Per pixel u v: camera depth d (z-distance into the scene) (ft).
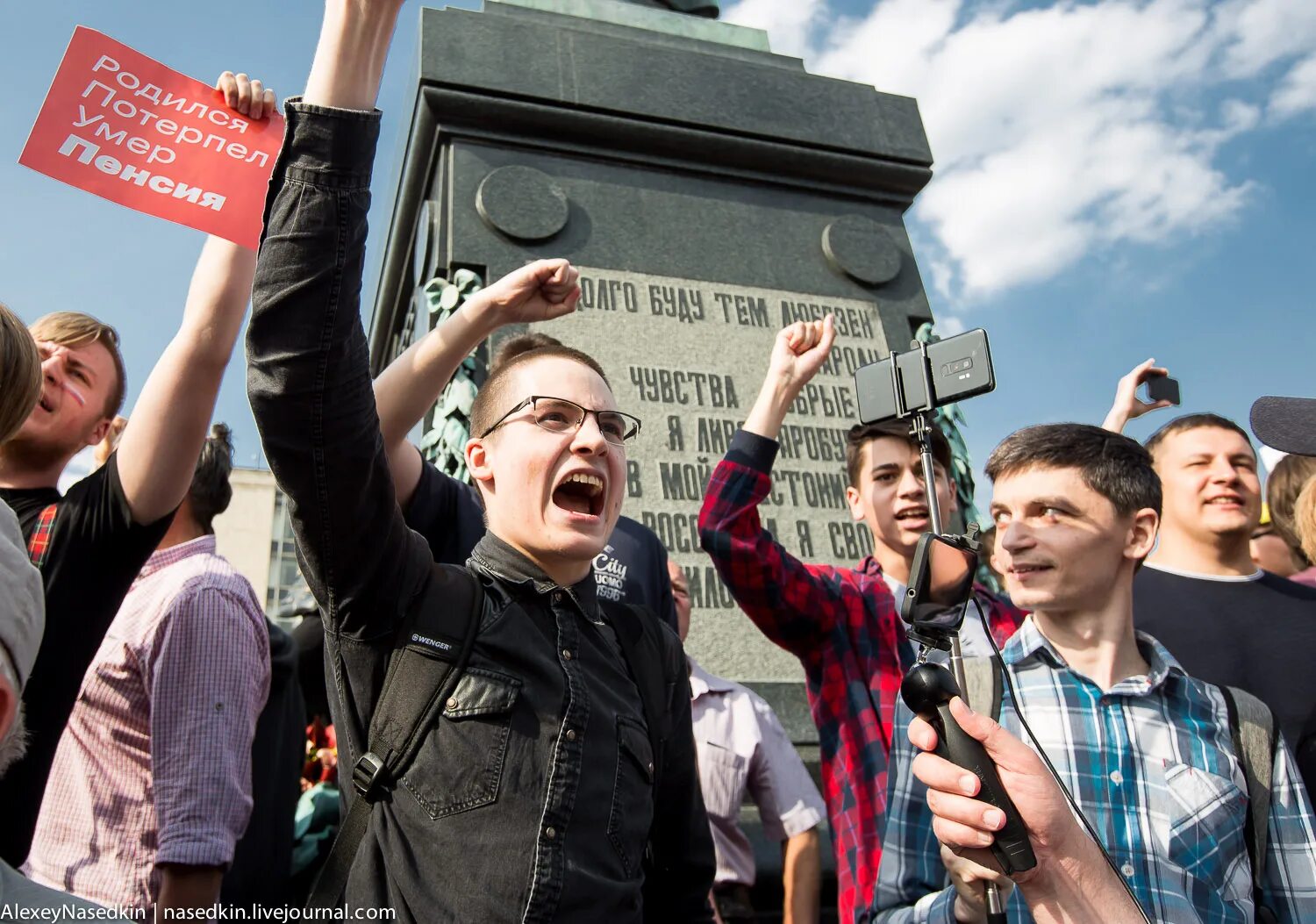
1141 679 5.96
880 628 8.18
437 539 7.68
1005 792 4.22
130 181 4.93
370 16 4.79
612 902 4.45
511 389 5.69
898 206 18.65
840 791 7.64
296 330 4.50
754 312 16.20
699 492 14.25
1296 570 11.86
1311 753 7.56
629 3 19.52
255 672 6.72
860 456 9.32
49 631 5.06
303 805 10.19
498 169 15.78
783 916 10.18
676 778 5.57
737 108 17.60
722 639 13.33
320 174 4.61
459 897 4.22
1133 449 6.44
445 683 4.61
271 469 4.61
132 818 6.20
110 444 8.21
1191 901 5.24
